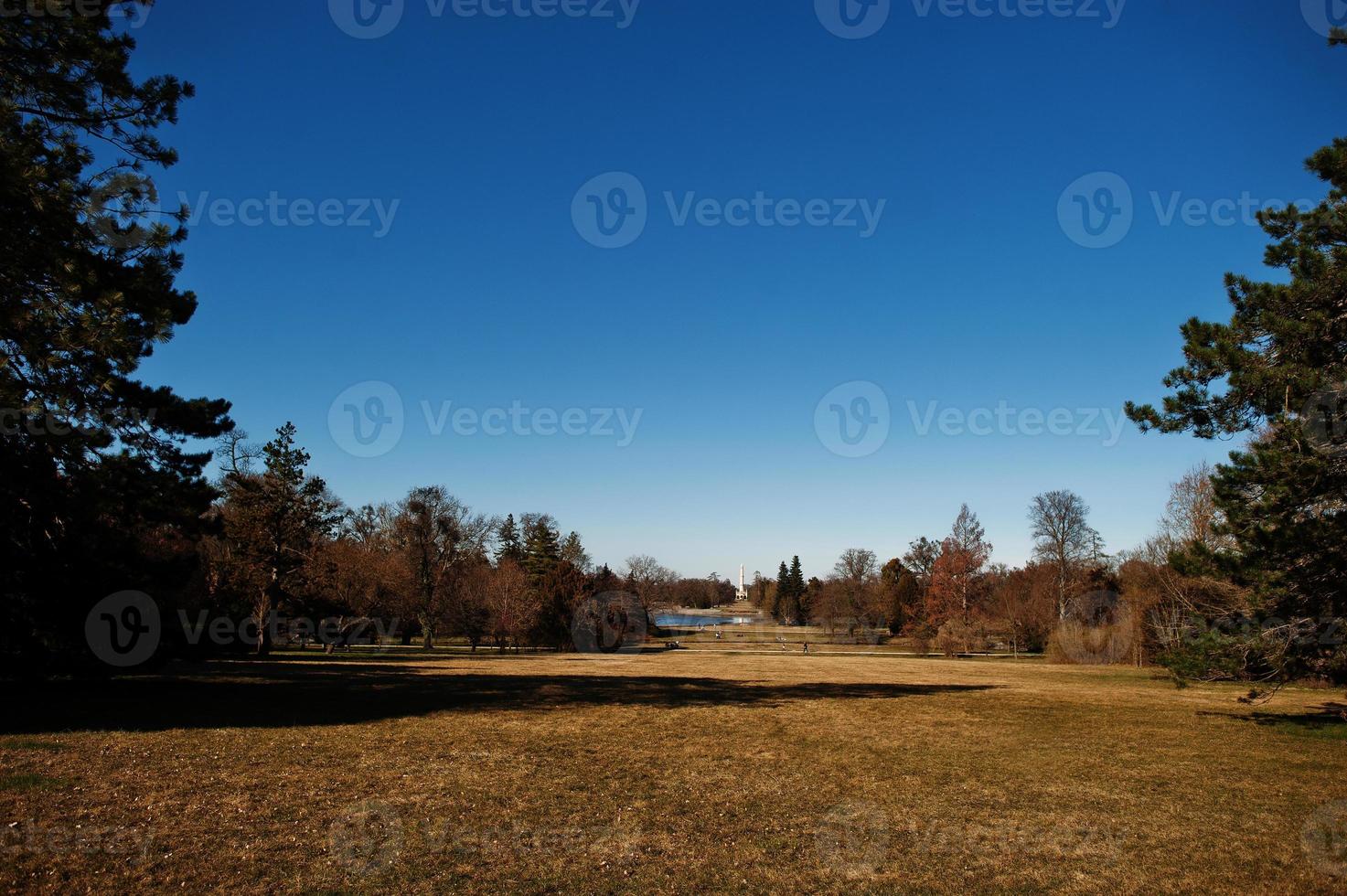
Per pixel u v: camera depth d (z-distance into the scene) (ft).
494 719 50.24
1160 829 28.55
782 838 26.55
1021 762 40.70
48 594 48.88
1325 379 41.42
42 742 35.19
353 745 38.91
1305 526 44.57
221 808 26.61
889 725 52.90
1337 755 43.19
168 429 50.34
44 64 41.22
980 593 194.39
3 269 40.86
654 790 32.63
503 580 174.19
